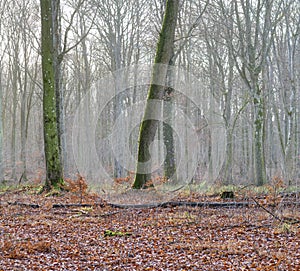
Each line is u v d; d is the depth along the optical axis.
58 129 16.03
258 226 8.52
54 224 9.02
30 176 30.03
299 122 24.56
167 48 12.65
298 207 10.20
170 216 9.70
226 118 20.70
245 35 18.91
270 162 24.14
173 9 12.61
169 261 6.31
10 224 8.97
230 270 5.79
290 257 6.34
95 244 7.37
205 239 7.65
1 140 19.62
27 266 5.97
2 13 24.92
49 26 13.41
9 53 28.33
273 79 27.56
